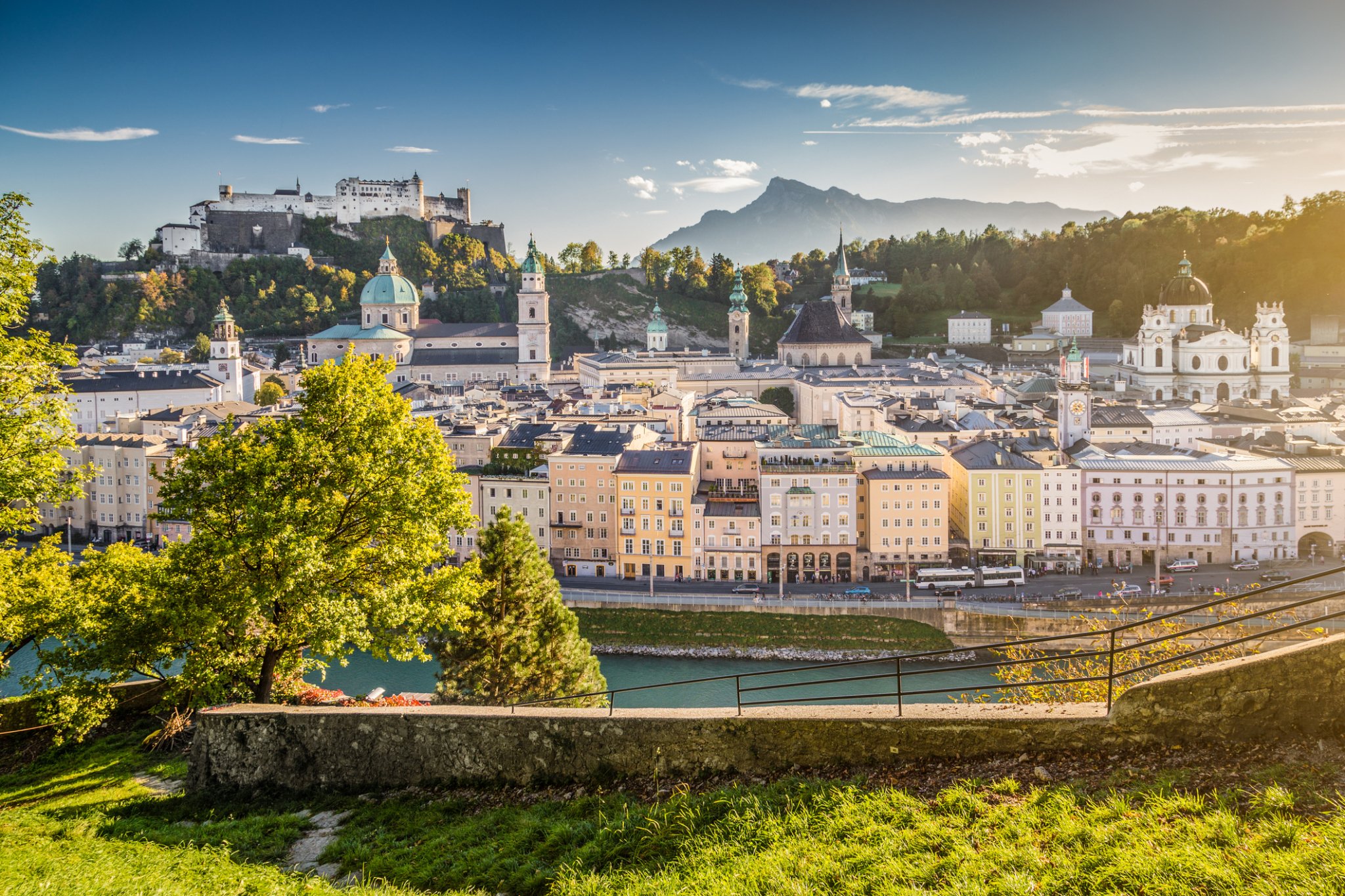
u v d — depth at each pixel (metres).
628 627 174.75
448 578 60.22
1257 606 156.75
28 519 58.38
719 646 170.25
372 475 56.75
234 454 56.81
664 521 199.38
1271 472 199.12
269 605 55.16
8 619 56.69
